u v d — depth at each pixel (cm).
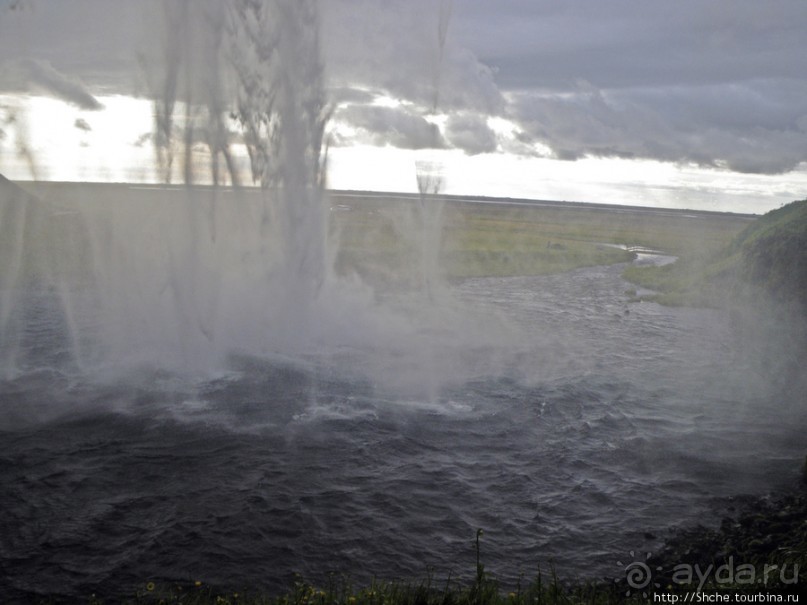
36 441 1496
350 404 1812
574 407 1892
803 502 1302
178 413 1692
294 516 1223
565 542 1165
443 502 1304
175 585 1005
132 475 1359
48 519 1181
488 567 1080
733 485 1405
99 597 969
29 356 2094
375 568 1070
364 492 1330
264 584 1017
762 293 3512
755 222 4919
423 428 1681
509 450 1570
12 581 1001
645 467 1491
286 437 1579
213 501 1267
